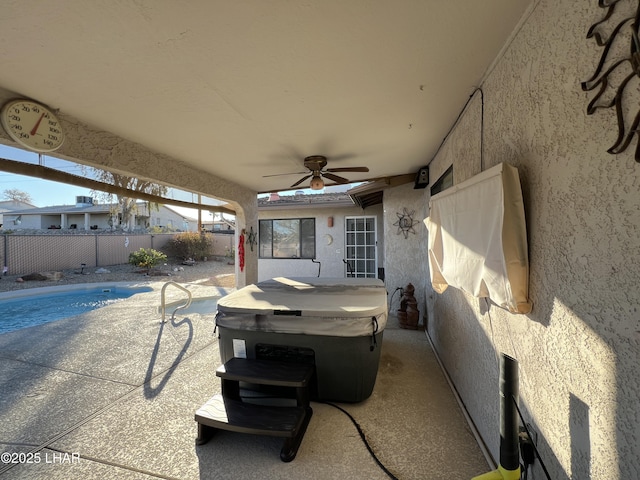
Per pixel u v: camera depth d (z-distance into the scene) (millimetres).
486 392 2035
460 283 1920
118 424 2436
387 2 1271
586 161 999
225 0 1224
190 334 4609
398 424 2432
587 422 1005
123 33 1411
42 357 3736
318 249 8523
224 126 2664
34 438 2264
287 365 2613
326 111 2416
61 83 1869
